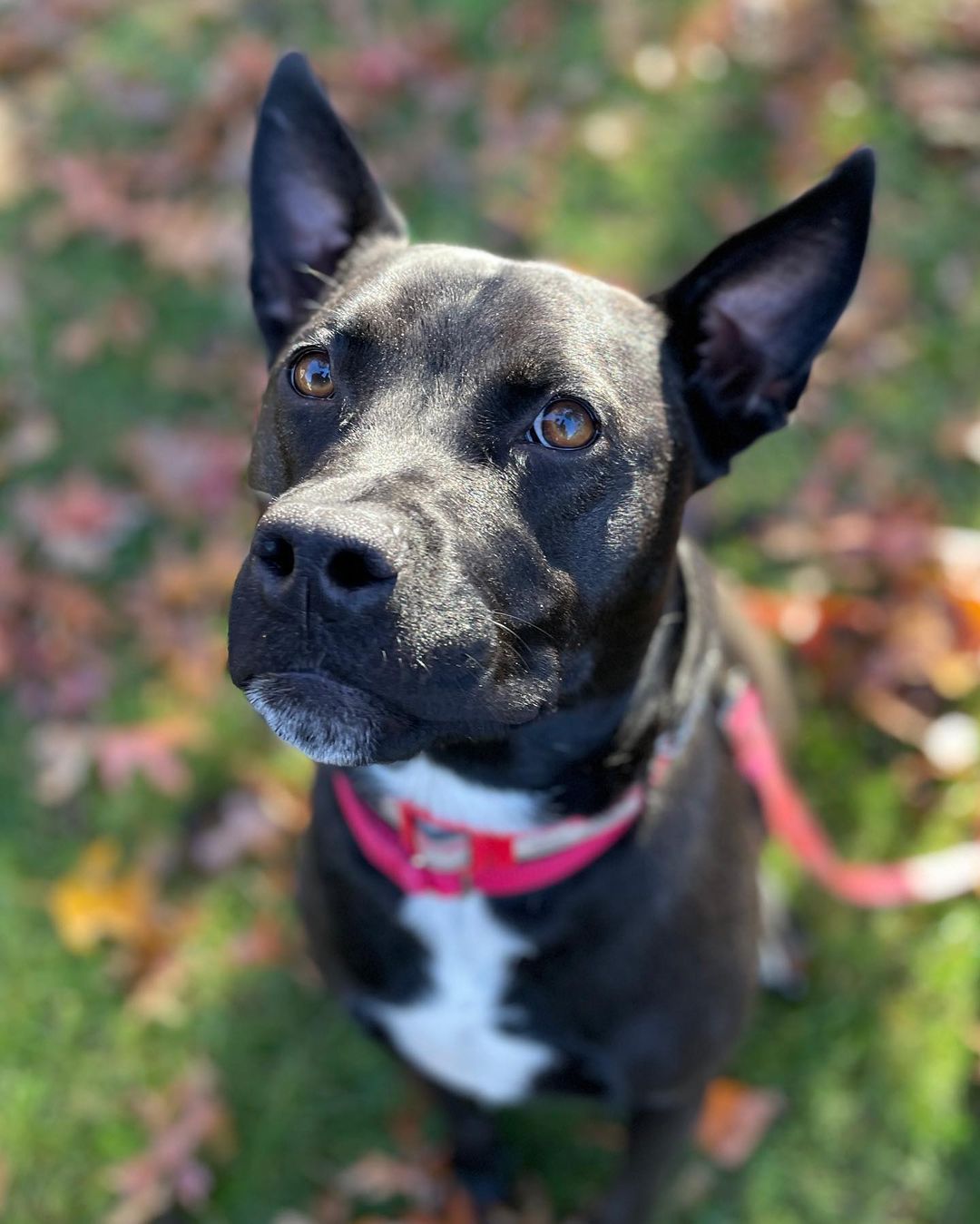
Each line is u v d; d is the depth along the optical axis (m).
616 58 0.95
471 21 0.98
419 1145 0.58
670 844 0.42
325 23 0.99
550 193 0.89
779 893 0.63
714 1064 0.46
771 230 0.38
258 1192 0.58
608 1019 0.43
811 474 0.76
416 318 0.36
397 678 0.31
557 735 0.38
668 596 0.40
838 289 0.38
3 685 0.71
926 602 0.69
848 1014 0.61
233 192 0.89
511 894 0.41
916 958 0.62
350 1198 0.57
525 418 0.35
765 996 0.62
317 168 0.43
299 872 0.47
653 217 0.88
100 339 0.83
